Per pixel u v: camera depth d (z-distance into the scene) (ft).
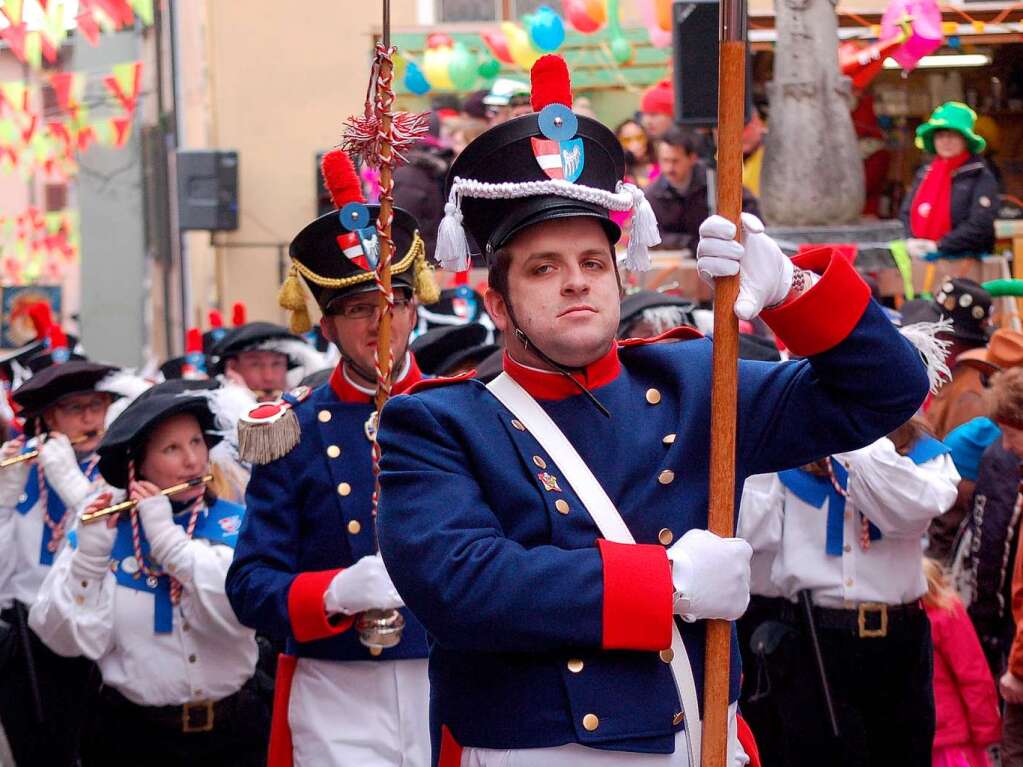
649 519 14.75
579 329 14.74
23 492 32.19
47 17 52.90
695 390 15.21
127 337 70.64
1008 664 26.17
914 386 14.83
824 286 14.57
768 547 26.86
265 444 22.49
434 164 49.85
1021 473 27.76
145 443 26.11
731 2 14.64
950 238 42.29
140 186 69.92
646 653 14.51
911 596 26.61
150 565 25.66
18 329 88.28
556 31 58.03
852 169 41.63
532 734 14.43
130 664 25.46
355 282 22.52
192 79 71.41
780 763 28.55
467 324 33.50
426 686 22.24
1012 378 26.48
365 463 22.56
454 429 14.88
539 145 14.76
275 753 22.79
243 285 72.59
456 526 14.35
